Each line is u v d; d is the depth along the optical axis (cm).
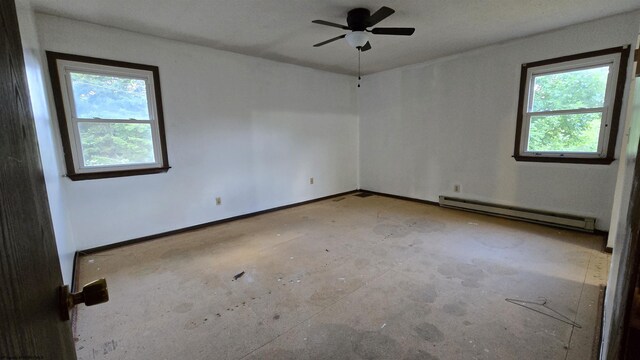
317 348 166
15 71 52
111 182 313
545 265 257
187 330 183
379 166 554
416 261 270
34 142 63
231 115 399
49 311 57
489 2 259
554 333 173
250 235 350
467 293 216
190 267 267
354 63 462
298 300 212
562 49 328
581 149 332
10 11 53
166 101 341
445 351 161
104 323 190
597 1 259
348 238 333
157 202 346
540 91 354
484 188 416
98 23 289
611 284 133
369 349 164
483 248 297
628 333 46
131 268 268
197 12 269
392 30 268
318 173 522
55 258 70
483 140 408
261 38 339
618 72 297
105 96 304
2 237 37
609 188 315
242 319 192
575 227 333
